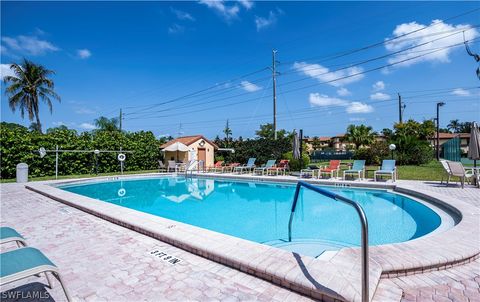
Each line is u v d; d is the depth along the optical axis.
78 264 3.63
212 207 9.24
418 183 10.53
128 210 6.48
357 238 5.58
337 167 13.56
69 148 17.47
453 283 2.94
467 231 4.32
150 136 22.72
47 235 4.97
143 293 2.86
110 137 20.02
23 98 27.17
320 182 12.11
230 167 19.52
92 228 5.40
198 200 10.60
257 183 14.59
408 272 3.12
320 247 5.09
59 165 17.08
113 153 19.81
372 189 10.63
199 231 4.64
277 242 5.45
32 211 7.10
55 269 2.41
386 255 3.40
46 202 8.42
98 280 3.17
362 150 22.91
